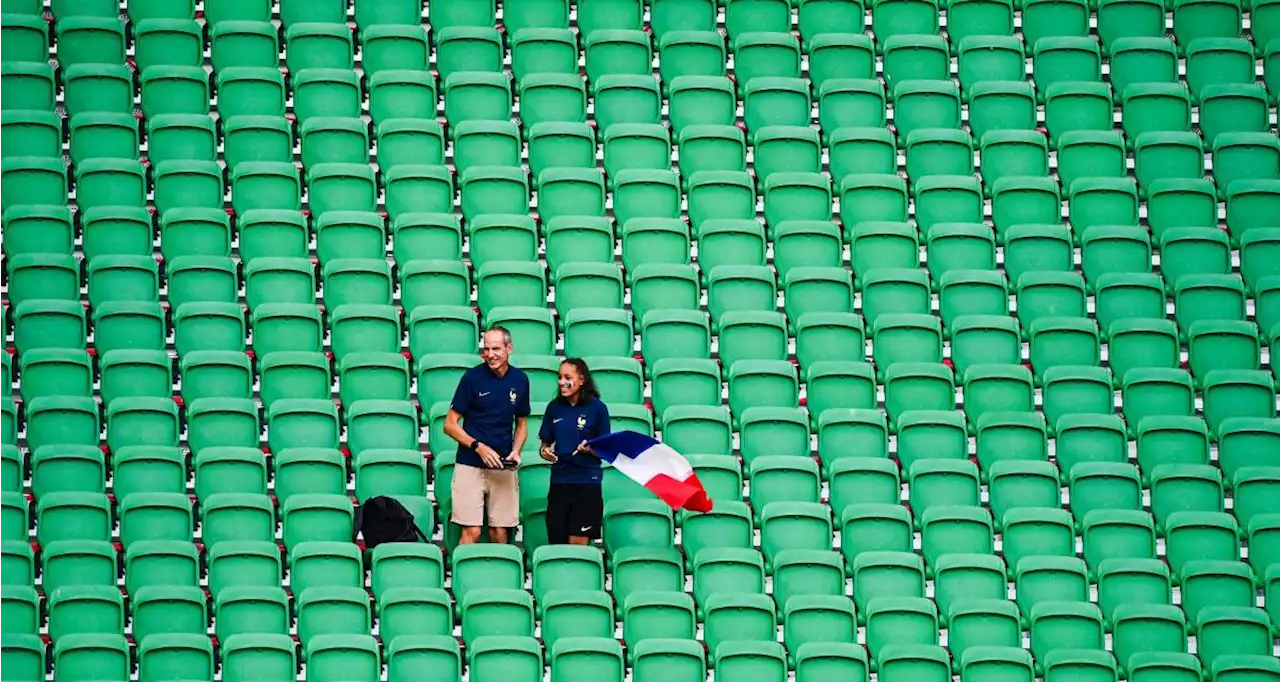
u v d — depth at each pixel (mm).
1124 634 48406
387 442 52906
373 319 55906
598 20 66438
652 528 50562
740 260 59500
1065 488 54344
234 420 52938
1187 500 52812
